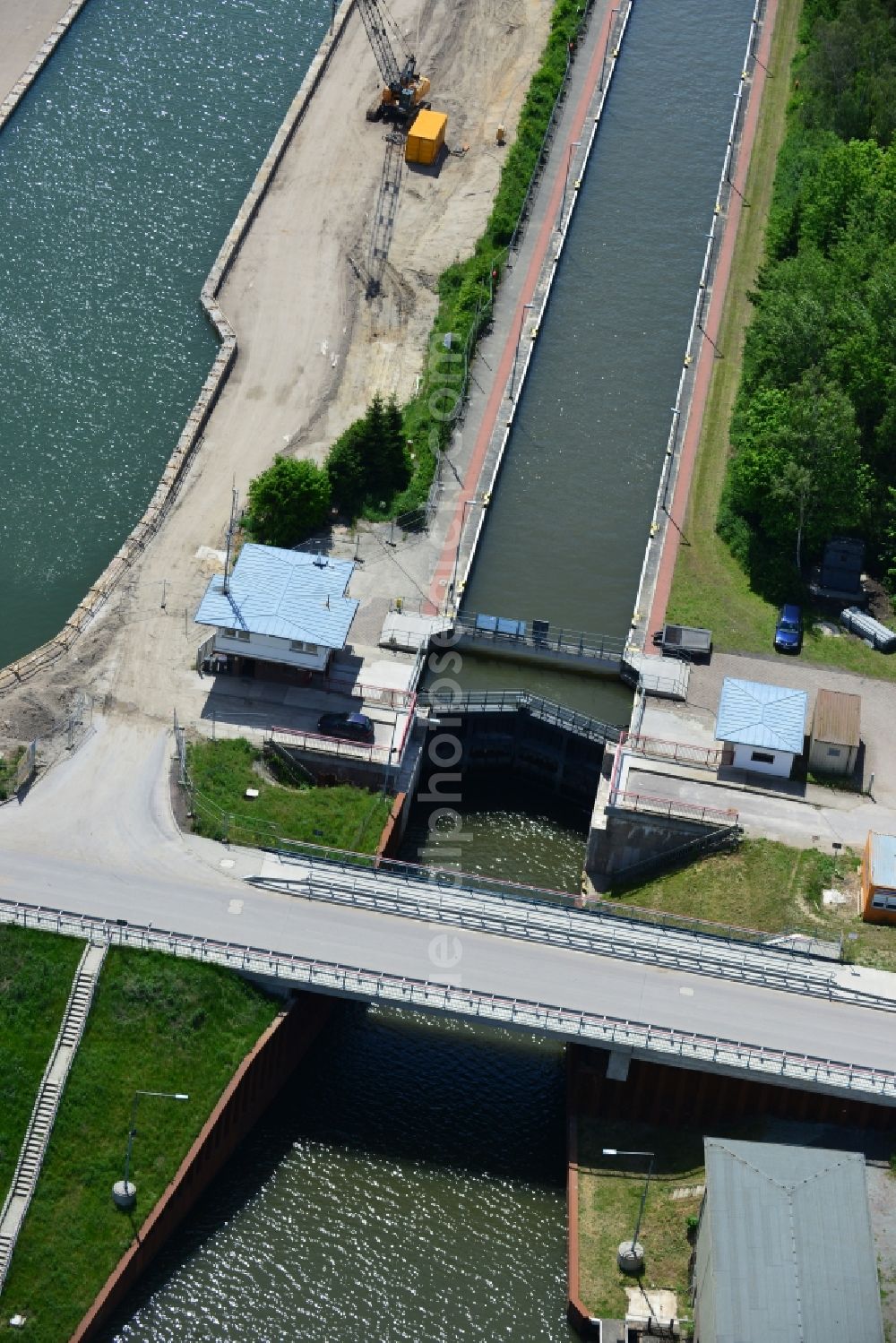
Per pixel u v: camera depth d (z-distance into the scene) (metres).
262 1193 169.00
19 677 196.12
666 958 177.88
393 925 178.75
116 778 188.38
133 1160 164.50
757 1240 152.38
